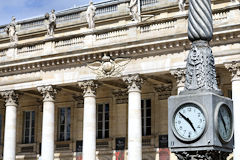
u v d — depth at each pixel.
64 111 57.81
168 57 44.34
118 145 52.75
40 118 58.91
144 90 52.19
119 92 53.25
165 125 50.31
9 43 58.91
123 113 52.97
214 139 12.19
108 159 53.12
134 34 46.16
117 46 46.44
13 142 52.78
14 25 53.94
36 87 51.22
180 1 44.69
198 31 13.13
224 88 46.69
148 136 51.09
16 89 52.53
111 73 46.94
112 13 55.31
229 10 42.09
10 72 53.06
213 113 12.34
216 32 41.88
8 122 52.91
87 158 47.34
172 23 44.56
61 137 57.41
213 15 42.81
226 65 41.81
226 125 12.85
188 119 12.54
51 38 50.69
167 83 50.44
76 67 49.09
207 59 13.16
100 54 47.53
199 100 12.53
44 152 49.66
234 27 41.16
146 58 45.47
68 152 56.09
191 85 13.08
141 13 53.03
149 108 52.03
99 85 48.78
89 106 48.06
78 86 52.66
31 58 51.00
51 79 50.38
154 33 45.28
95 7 51.41
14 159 52.66
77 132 55.94
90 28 49.28
